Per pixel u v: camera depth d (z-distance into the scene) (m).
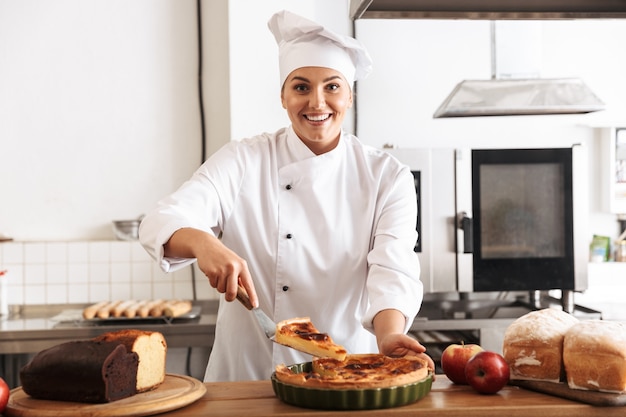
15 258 3.52
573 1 2.08
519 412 1.29
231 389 1.45
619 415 1.30
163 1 3.62
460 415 1.28
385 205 1.88
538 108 3.15
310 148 1.88
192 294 3.58
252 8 3.45
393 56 3.67
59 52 3.60
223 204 1.84
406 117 3.68
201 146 3.65
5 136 3.59
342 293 1.88
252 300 1.42
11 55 3.59
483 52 3.69
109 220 3.63
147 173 3.64
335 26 3.66
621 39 3.74
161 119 3.63
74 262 3.54
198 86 3.64
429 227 3.17
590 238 3.78
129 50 3.62
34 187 3.60
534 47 3.35
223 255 1.42
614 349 1.33
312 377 1.29
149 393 1.38
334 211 1.88
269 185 1.88
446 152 3.17
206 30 3.63
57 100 3.61
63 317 3.22
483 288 3.17
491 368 1.37
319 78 1.76
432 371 1.43
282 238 1.86
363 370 1.36
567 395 1.35
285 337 1.42
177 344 3.06
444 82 3.68
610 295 3.71
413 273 1.72
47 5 3.59
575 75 3.74
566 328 1.46
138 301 3.42
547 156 3.16
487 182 3.17
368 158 1.92
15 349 2.98
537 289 3.17
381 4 2.04
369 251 1.89
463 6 2.06
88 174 3.62
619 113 3.74
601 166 3.74
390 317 1.59
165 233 1.52
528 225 3.17
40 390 1.36
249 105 3.46
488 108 3.16
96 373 1.30
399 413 1.26
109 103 3.62
